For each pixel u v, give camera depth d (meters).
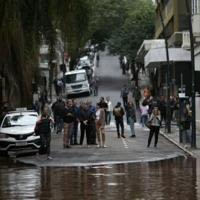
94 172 24.33
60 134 47.34
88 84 89.62
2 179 22.20
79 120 38.22
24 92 43.84
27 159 30.08
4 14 35.81
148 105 52.91
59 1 38.41
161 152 33.16
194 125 34.62
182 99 38.22
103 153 32.50
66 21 38.84
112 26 117.62
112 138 43.34
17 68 42.44
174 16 73.12
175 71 64.69
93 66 126.88
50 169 25.73
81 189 19.42
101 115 36.50
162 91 75.75
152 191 18.83
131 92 93.12
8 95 43.91
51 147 36.75
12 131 32.97
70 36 39.28
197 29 50.03
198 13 50.19
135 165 27.03
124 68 118.12
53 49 40.06
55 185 20.42
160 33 91.81
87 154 32.00
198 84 34.97
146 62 75.31
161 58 65.19
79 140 42.06
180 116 38.09
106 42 118.94
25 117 34.84
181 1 73.06
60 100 48.09
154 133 39.88
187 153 32.81
